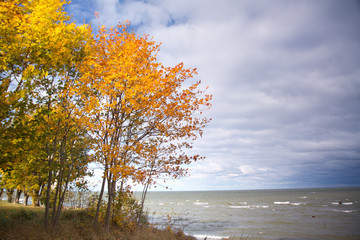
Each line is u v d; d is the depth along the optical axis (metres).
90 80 8.66
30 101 7.27
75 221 11.05
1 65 7.00
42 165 9.92
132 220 12.18
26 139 7.46
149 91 8.77
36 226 8.90
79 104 9.16
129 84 8.57
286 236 27.53
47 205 9.23
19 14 7.59
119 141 9.69
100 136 9.14
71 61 8.77
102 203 12.27
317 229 31.59
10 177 10.37
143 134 10.24
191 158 9.67
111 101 9.44
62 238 7.97
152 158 9.86
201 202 94.62
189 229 31.25
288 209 59.06
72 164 10.26
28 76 7.17
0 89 6.38
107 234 9.48
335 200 86.56
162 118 9.73
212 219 42.09
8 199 24.08
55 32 7.81
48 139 8.55
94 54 9.39
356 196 108.69
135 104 8.64
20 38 7.21
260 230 31.31
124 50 8.71
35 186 15.05
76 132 9.98
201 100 9.49
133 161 9.78
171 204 82.88
